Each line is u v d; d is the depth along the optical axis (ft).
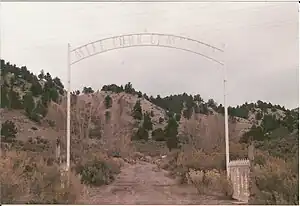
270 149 48.91
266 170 36.04
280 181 33.99
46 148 66.90
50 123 83.25
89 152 73.51
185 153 71.36
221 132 74.79
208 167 54.60
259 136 63.10
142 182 58.03
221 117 77.97
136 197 44.04
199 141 78.28
